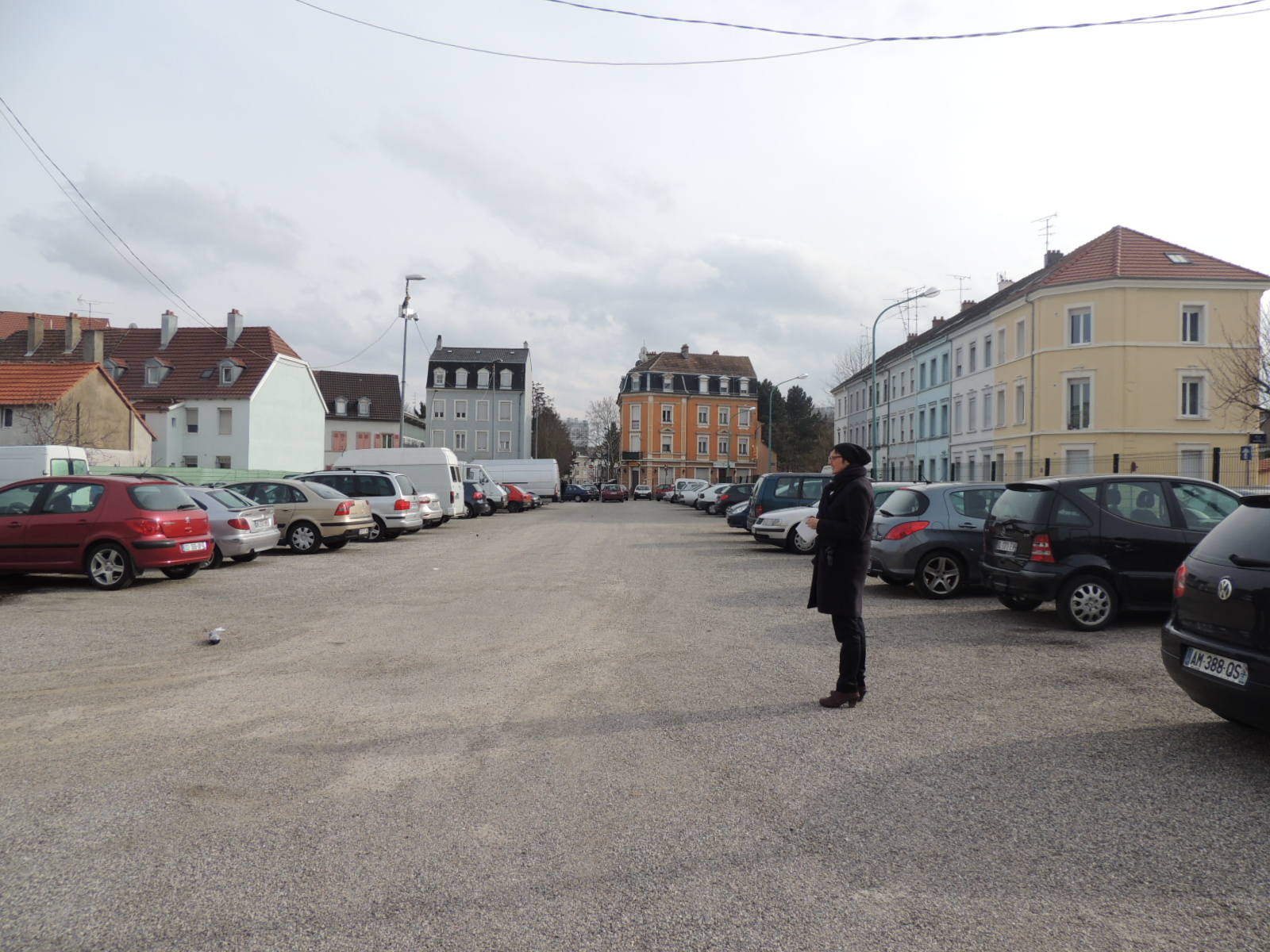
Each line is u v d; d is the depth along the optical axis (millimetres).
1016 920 3076
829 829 3867
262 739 5188
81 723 5527
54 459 21125
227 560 16750
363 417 75750
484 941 2922
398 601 11062
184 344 53656
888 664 7301
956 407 49062
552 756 4871
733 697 6223
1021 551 9039
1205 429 36000
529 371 88375
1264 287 35969
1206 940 2949
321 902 3186
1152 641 8281
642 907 3160
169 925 3021
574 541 22391
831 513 5945
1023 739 5207
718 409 93812
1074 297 37375
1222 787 4410
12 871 3434
